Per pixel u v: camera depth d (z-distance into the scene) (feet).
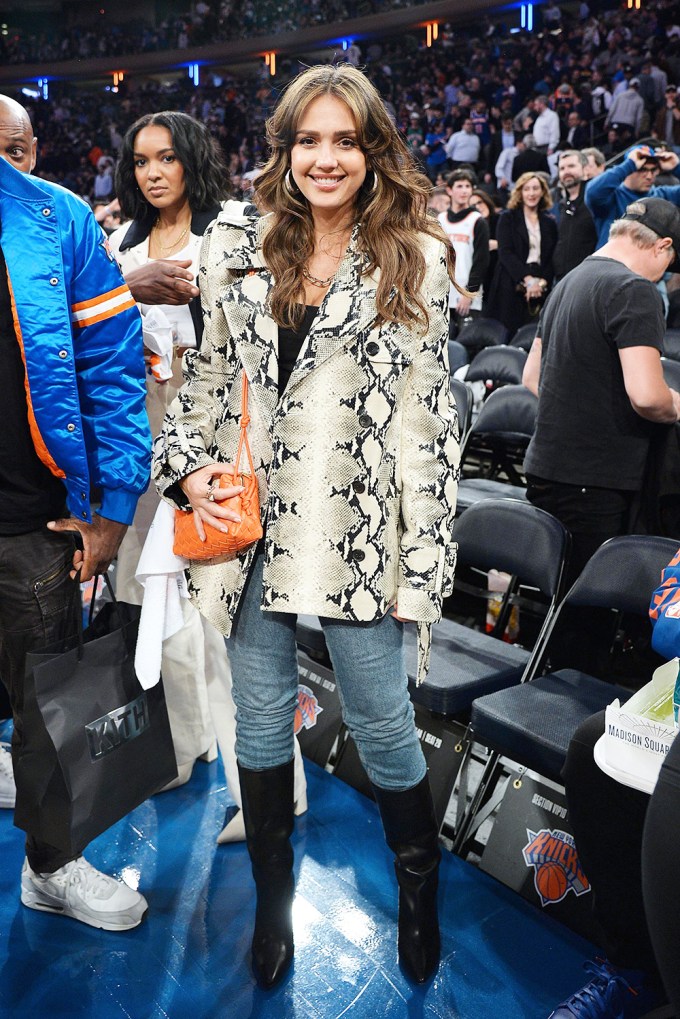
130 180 7.97
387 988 6.30
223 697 7.73
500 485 12.96
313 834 8.00
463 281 22.54
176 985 6.39
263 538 5.83
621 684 10.37
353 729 6.16
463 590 10.50
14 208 5.58
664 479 8.97
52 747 5.88
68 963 6.59
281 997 6.24
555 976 6.41
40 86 66.13
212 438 6.07
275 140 5.54
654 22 37.22
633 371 8.40
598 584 7.58
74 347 6.03
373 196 5.48
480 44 45.01
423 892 6.36
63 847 6.11
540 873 7.13
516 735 6.93
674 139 29.99
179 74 64.08
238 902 7.21
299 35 55.21
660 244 8.80
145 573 6.19
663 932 4.44
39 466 6.08
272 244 5.63
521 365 16.66
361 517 5.53
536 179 21.45
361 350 5.41
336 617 5.58
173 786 8.66
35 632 6.28
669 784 4.32
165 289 7.12
